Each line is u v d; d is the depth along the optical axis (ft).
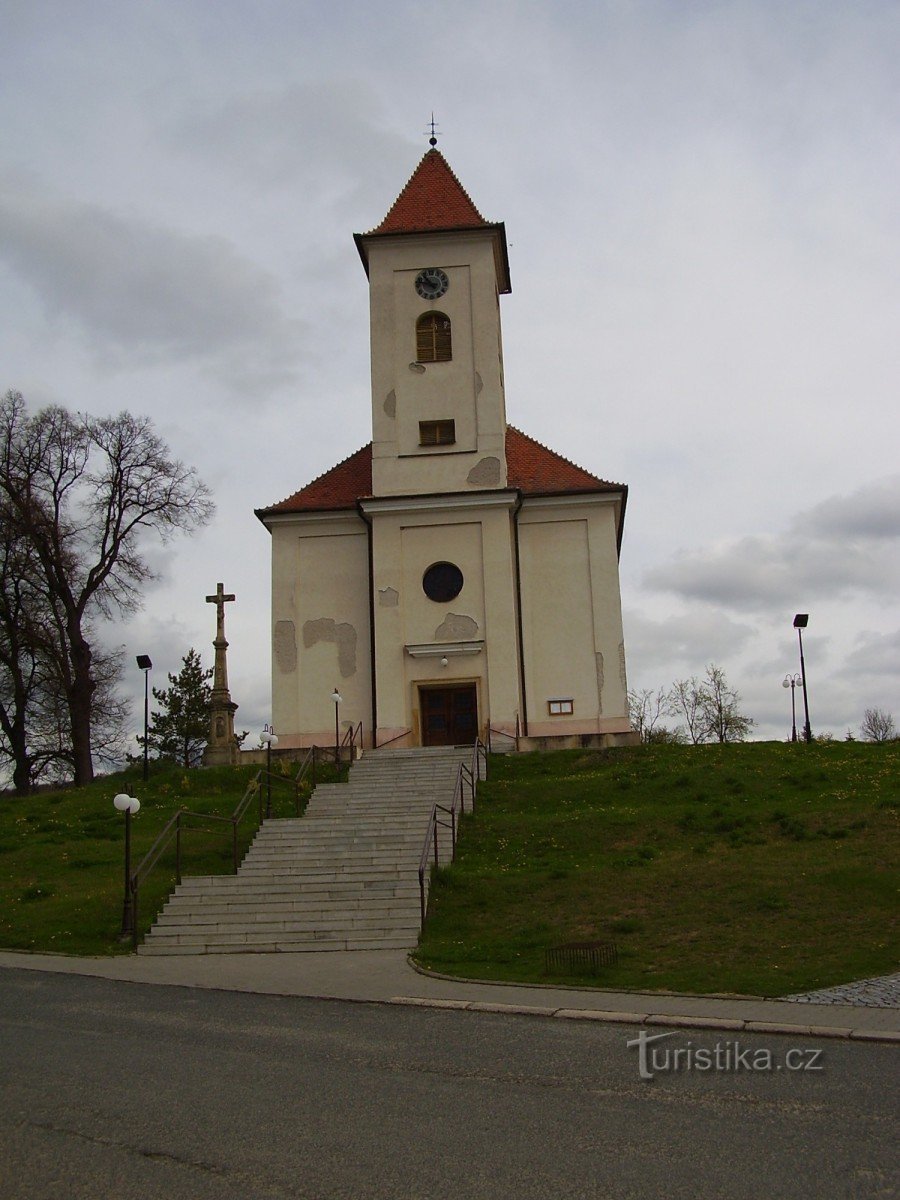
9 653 147.13
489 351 134.21
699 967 53.06
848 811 84.33
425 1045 39.29
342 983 53.16
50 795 116.98
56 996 50.55
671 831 83.56
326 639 131.75
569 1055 37.50
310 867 78.07
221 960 61.77
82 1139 28.81
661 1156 27.14
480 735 124.47
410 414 133.28
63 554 146.00
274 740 104.32
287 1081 34.32
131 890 74.23
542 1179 25.73
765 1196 24.56
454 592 128.77
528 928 63.98
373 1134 29.04
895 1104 31.07
